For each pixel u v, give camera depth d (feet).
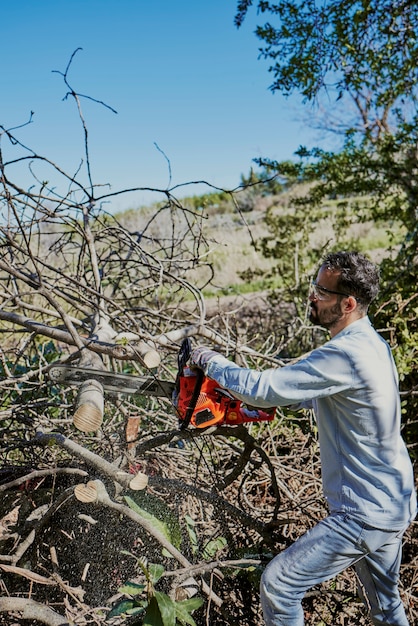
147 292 13.52
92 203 9.64
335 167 22.44
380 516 6.83
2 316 8.49
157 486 8.96
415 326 13.76
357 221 23.86
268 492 10.74
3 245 8.63
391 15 18.60
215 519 9.28
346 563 7.04
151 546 8.54
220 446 10.56
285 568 6.94
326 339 15.49
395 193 23.09
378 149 22.80
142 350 7.84
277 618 7.04
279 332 18.54
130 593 7.08
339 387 6.81
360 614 9.04
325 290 7.31
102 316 9.18
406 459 7.20
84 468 8.79
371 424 6.87
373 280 7.22
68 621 6.69
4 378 10.44
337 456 7.11
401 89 20.90
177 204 11.25
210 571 8.29
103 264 13.20
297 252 23.16
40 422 9.41
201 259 12.86
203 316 9.42
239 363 10.62
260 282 35.14
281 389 6.78
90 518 8.04
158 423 11.21
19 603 6.72
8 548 8.67
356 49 19.30
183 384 7.39
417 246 17.38
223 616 8.61
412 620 8.93
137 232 12.50
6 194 7.85
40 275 7.82
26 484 8.38
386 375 6.97
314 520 9.34
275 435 11.30
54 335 8.20
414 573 9.39
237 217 51.98
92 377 7.56
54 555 7.88
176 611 6.92
